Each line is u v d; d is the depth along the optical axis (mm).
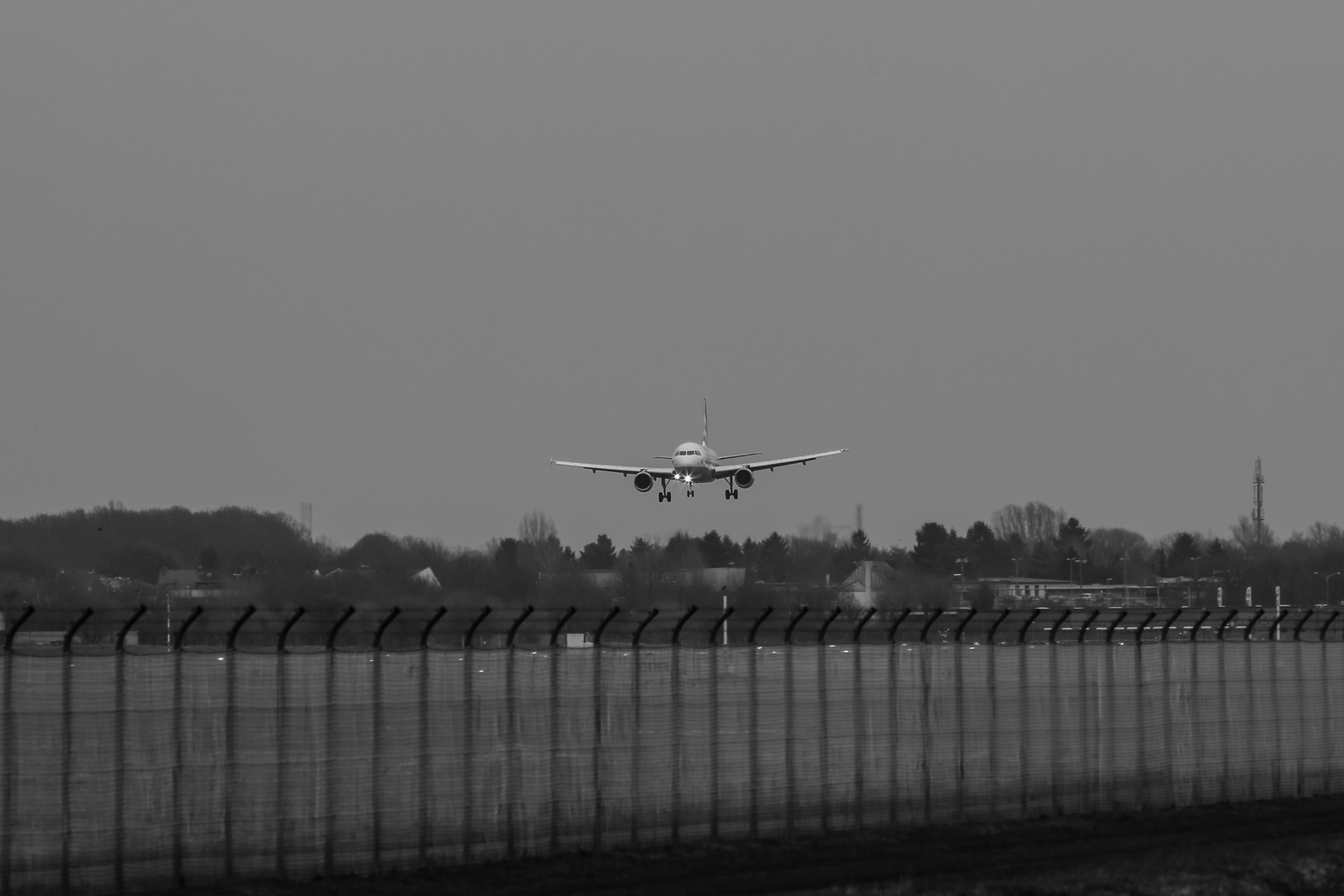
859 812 153500
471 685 135875
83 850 120000
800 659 152250
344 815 129625
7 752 118188
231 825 125625
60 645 132000
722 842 145125
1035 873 133125
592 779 140625
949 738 159375
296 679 128875
